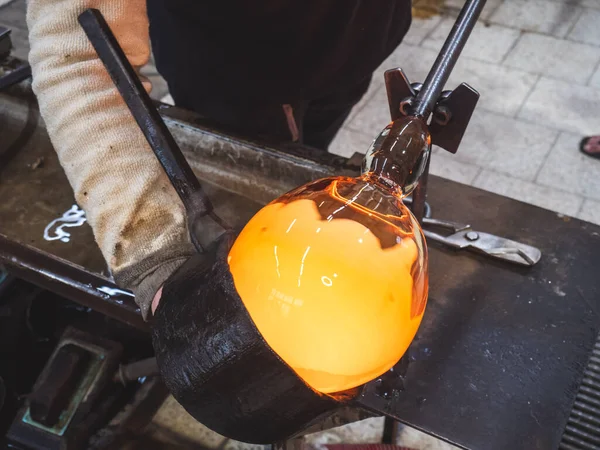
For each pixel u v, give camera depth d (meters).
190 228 0.57
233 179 1.05
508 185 2.14
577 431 0.74
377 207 0.47
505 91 2.50
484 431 0.70
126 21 0.70
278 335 0.43
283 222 0.45
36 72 0.67
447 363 0.77
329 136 1.54
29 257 0.91
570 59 2.67
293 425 0.48
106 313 0.89
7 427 1.19
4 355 1.24
